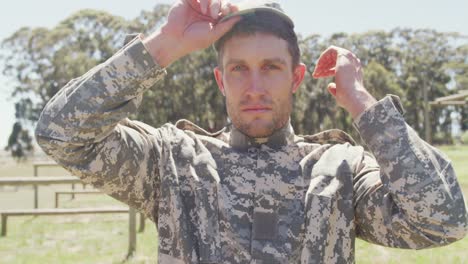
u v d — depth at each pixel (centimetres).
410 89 5300
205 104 3844
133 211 710
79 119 153
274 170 172
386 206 160
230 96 167
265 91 164
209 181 168
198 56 3728
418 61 5388
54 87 4128
